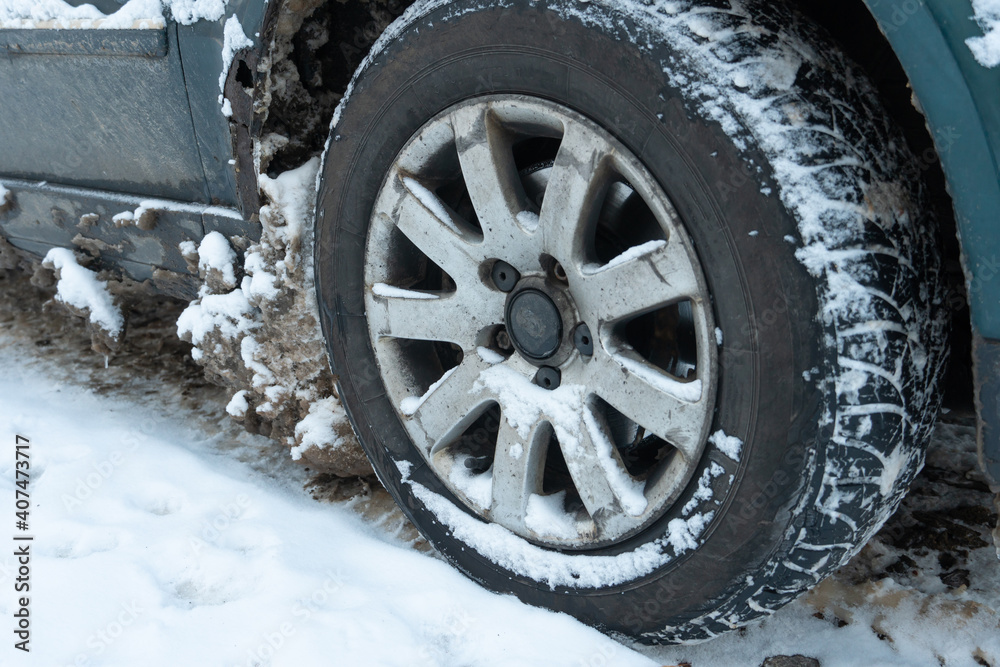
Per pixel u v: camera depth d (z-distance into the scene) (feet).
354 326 7.02
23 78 8.68
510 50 5.40
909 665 5.77
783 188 4.51
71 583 6.41
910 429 4.93
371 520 7.87
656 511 5.42
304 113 7.40
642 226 6.10
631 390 5.40
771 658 5.93
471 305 6.17
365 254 6.73
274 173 7.36
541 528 6.09
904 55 4.18
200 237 8.03
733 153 4.60
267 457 9.04
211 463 8.84
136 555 6.90
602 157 5.19
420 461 6.87
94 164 8.68
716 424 5.05
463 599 6.40
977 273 4.25
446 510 6.70
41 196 9.37
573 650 5.80
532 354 5.96
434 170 6.32
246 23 6.66
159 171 8.11
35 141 9.13
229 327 7.91
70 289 9.48
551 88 5.31
